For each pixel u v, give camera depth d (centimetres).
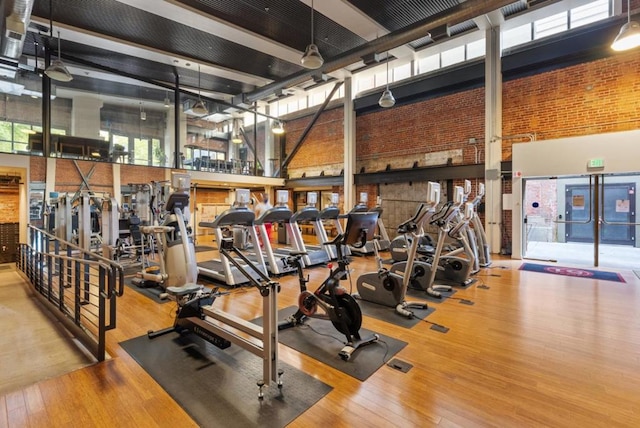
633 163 563
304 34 743
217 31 720
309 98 1198
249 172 1237
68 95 884
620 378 225
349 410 193
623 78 601
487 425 179
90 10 648
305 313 318
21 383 228
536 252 761
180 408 196
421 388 216
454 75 801
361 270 587
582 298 410
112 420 186
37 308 396
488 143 742
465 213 475
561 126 666
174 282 412
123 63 912
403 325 326
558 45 653
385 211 974
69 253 473
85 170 881
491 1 541
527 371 236
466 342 286
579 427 177
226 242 259
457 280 485
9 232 708
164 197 648
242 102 1142
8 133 791
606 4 629
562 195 897
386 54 856
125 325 329
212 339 263
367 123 1012
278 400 204
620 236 828
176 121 1054
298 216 609
